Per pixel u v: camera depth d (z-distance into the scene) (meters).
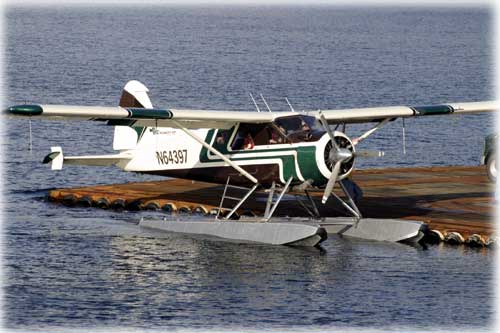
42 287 55.78
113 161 74.12
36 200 80.94
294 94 170.12
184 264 60.50
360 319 50.91
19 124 123.81
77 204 79.31
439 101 170.38
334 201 77.00
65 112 61.25
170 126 65.81
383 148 117.44
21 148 108.56
